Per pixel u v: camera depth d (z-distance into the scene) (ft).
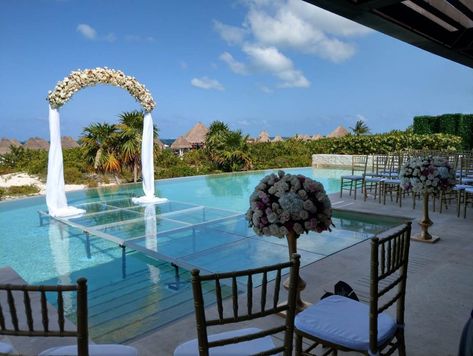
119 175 46.80
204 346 4.04
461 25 13.66
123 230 19.49
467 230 16.33
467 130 49.03
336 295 6.59
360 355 6.80
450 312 8.50
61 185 24.70
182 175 50.31
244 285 11.15
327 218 8.06
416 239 14.65
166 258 13.94
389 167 25.82
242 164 56.49
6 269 11.76
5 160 62.90
